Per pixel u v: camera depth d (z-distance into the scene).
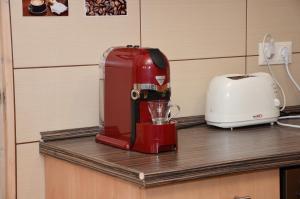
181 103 2.19
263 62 2.37
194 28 2.19
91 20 1.99
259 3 2.34
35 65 1.91
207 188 1.53
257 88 2.10
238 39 2.30
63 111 1.97
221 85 2.07
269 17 2.37
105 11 2.01
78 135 1.97
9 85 1.88
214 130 2.08
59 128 1.97
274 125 2.16
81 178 1.72
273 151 1.66
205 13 2.21
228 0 2.26
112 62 1.78
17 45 1.88
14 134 1.90
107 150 1.73
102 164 1.57
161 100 1.70
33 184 1.95
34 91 1.92
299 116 2.29
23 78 1.90
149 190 1.43
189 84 2.20
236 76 2.12
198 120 2.19
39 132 1.94
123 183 1.51
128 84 1.71
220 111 2.07
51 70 1.94
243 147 1.73
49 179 1.93
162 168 1.45
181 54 2.17
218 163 1.51
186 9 2.16
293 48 2.45
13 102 1.89
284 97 2.42
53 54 1.94
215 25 2.24
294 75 2.46
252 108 2.08
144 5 2.08
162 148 1.66
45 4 1.91
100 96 1.89
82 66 1.99
